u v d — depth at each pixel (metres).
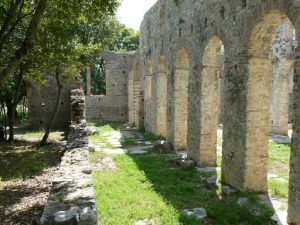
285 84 22.30
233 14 10.05
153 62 20.70
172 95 16.45
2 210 8.95
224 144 10.67
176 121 16.20
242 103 9.60
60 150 17.19
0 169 13.43
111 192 9.66
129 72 29.94
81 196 6.89
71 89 26.50
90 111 30.97
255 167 9.55
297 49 7.28
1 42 10.37
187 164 12.68
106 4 11.23
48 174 12.65
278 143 18.22
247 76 9.34
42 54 15.20
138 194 9.55
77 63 18.42
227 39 10.46
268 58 9.36
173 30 16.16
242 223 7.81
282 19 8.66
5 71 8.82
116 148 17.30
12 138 20.19
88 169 8.97
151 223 7.72
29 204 9.39
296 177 7.25
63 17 12.86
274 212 8.25
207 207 8.66
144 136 20.75
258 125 9.48
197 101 13.12
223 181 10.70
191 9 13.63
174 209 8.43
